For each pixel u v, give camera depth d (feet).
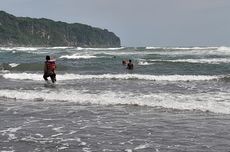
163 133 43.80
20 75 111.45
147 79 100.37
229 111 54.95
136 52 288.30
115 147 38.58
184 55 230.68
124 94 71.97
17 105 63.52
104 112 56.49
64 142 40.57
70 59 194.59
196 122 48.98
